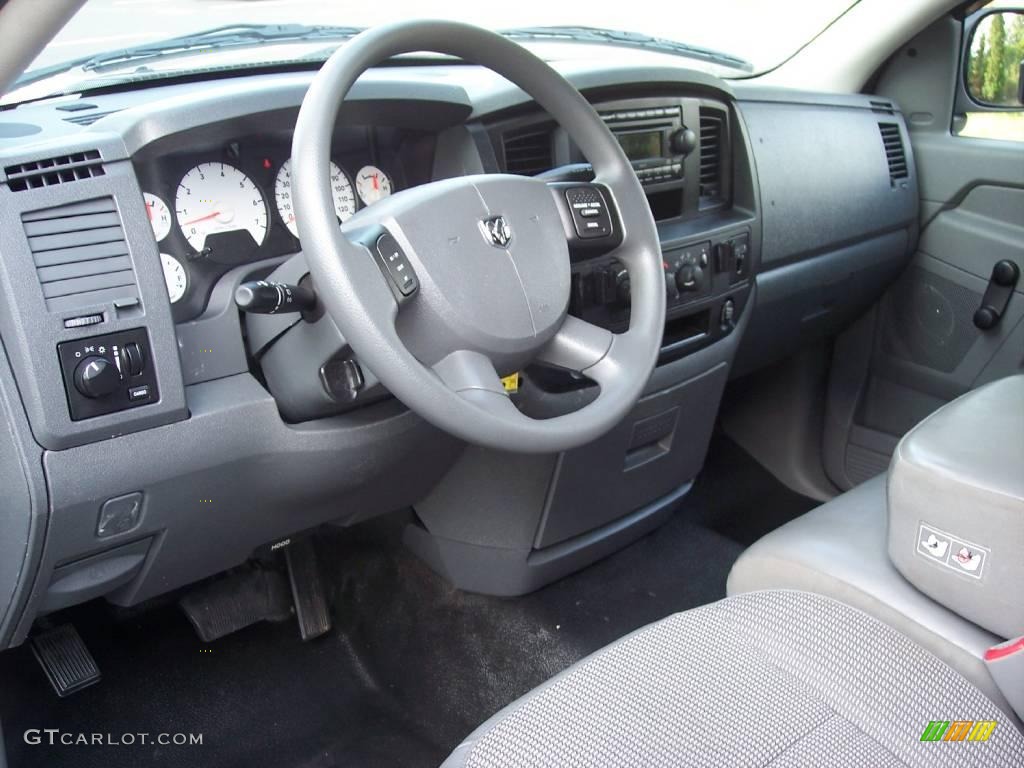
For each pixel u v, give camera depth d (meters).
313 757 1.67
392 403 1.46
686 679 1.00
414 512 1.95
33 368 1.11
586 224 1.35
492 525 1.84
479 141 1.52
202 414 1.27
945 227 2.34
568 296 1.33
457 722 1.75
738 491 2.46
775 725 0.94
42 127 1.24
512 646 1.88
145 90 1.48
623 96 1.76
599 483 1.89
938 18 2.30
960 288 2.31
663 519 2.17
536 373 1.67
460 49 1.27
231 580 1.90
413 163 1.57
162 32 1.67
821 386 2.52
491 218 1.24
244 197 1.37
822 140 2.15
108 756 1.63
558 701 0.99
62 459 1.16
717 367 2.02
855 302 2.38
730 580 1.36
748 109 2.01
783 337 2.27
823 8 2.40
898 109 2.42
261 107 1.28
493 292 1.21
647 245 1.42
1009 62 2.24
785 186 2.05
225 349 1.33
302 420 1.38
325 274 1.07
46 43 0.98
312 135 1.09
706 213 1.96
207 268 1.35
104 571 1.34
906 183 2.35
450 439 1.59
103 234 1.15
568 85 1.39
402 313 1.17
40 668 1.73
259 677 1.82
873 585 1.16
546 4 2.30
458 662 1.86
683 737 0.93
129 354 1.17
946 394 2.36
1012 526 1.01
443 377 1.20
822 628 1.06
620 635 1.90
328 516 1.60
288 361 1.31
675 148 1.85
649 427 1.92
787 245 2.08
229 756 1.66
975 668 1.06
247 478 1.36
